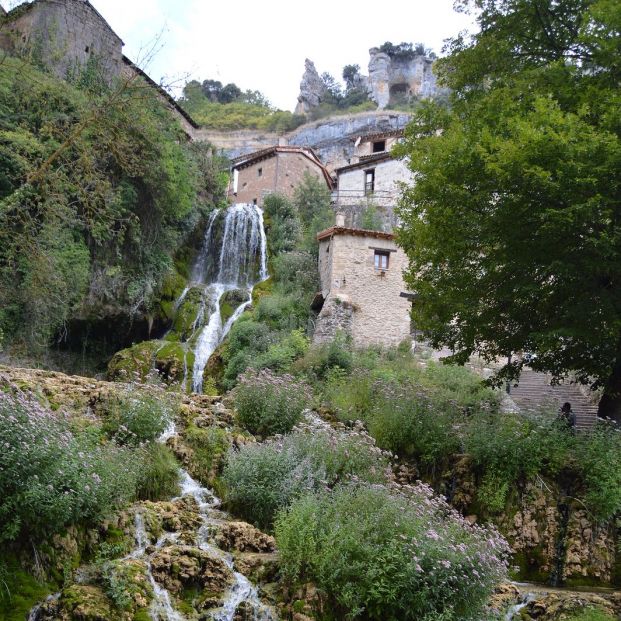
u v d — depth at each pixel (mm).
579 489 11633
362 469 11023
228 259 30438
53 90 17500
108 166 22266
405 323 24406
